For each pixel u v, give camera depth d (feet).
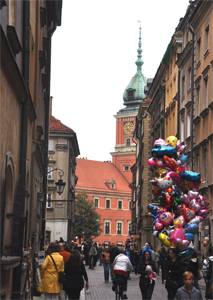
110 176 443.73
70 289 40.70
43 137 91.66
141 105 225.15
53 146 240.12
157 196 75.00
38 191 78.54
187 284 32.91
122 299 54.65
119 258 55.67
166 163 72.23
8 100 36.94
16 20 43.32
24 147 45.78
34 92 67.36
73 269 40.91
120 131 483.92
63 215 235.20
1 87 33.01
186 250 66.18
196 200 71.05
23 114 46.03
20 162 45.37
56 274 40.98
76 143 265.75
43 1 83.05
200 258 102.53
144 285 48.34
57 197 236.63
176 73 147.74
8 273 40.09
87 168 433.89
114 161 470.80
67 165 239.30
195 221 69.10
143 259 48.93
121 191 430.61
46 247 88.94
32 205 63.10
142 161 222.48
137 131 253.85
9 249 40.09
